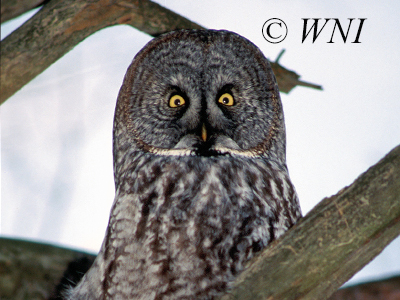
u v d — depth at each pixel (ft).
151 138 25.91
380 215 16.12
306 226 16.20
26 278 24.25
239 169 23.62
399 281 23.62
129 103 26.55
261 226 21.70
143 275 21.03
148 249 21.15
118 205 22.65
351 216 16.10
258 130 26.05
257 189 22.93
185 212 21.53
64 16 21.77
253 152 25.57
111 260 21.75
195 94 25.81
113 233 22.09
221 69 25.90
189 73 25.93
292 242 16.10
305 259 15.93
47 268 24.94
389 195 16.19
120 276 21.35
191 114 25.66
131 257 21.33
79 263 25.81
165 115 25.91
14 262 24.29
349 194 16.30
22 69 21.08
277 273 15.94
